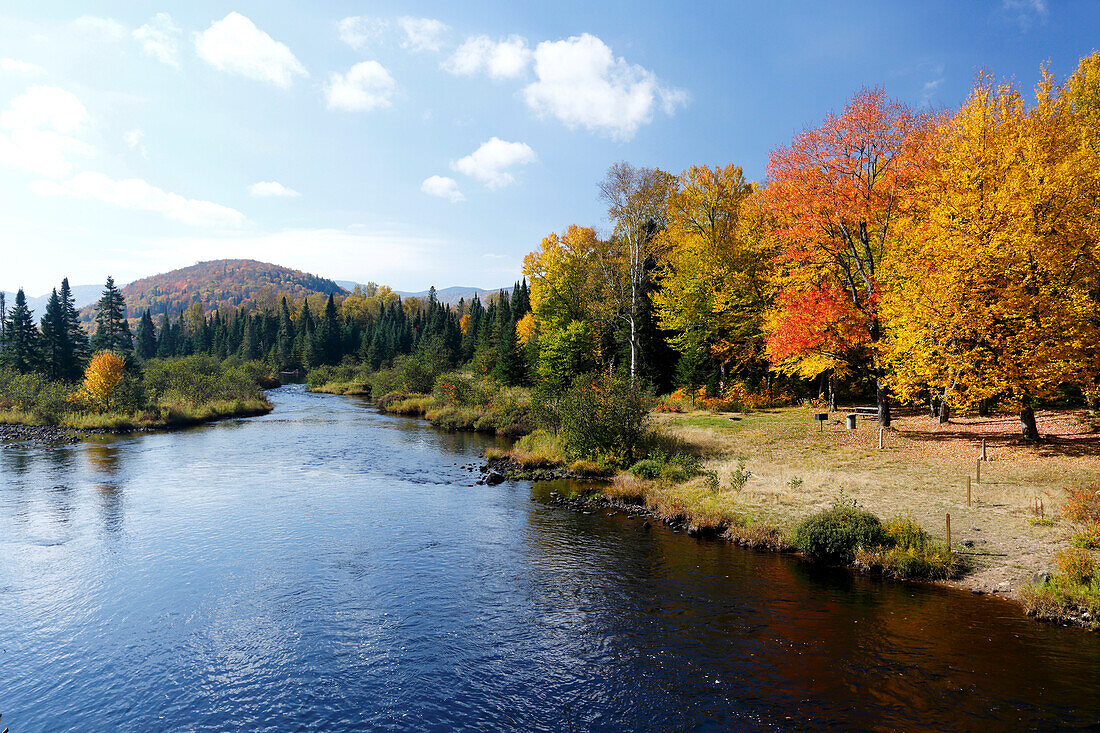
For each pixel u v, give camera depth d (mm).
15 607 12219
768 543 15695
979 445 22984
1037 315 20156
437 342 71750
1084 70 27125
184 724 8469
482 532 17391
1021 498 16500
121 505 20094
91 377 43062
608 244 46094
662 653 10180
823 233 27844
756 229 37969
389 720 8508
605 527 17953
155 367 58531
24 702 8977
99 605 12328
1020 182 20125
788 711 8328
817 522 15023
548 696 9008
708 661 9852
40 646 10664
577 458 27328
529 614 11867
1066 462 19203
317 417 50250
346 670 9852
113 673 9797
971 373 21266
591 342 52344
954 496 17422
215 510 19594
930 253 22547
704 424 33844
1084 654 9492
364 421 47344
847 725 7918
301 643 10766
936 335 22062
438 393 54062
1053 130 21281
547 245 58438
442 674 9703
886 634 10492
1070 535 13609
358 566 14578
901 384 23375
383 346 106750
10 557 15031
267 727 8383
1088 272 20141
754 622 11242
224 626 11430
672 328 43312
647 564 14641
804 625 11016
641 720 8305
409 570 14328
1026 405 22547
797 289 29578
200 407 49250
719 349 40812
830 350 27359
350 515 19141
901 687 8758
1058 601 10828
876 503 17328
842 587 12867
